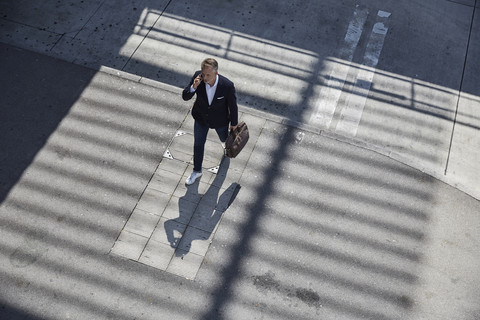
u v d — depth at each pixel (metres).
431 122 7.02
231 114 5.43
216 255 5.78
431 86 7.34
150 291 5.51
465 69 7.52
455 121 7.04
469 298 5.62
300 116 7.01
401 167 6.56
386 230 6.05
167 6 8.07
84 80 7.18
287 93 7.21
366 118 7.02
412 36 7.84
